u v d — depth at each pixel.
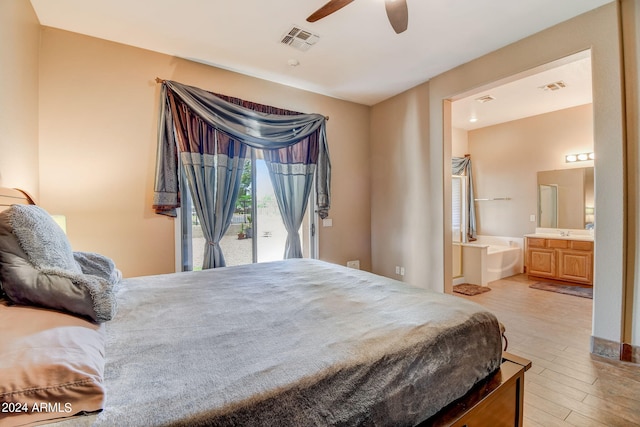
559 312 3.39
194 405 0.73
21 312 0.95
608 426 1.60
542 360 2.30
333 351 1.01
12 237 1.07
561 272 4.67
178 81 2.94
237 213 3.36
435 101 3.43
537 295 4.09
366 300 1.59
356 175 4.31
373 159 4.42
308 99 3.83
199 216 2.96
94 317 1.06
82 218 2.54
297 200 3.65
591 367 2.18
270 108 3.44
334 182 4.09
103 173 2.62
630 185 2.20
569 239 4.57
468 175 6.04
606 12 2.22
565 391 1.91
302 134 3.61
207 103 2.98
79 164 2.53
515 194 5.51
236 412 0.73
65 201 2.48
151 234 2.82
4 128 1.75
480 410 1.20
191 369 0.90
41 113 2.38
